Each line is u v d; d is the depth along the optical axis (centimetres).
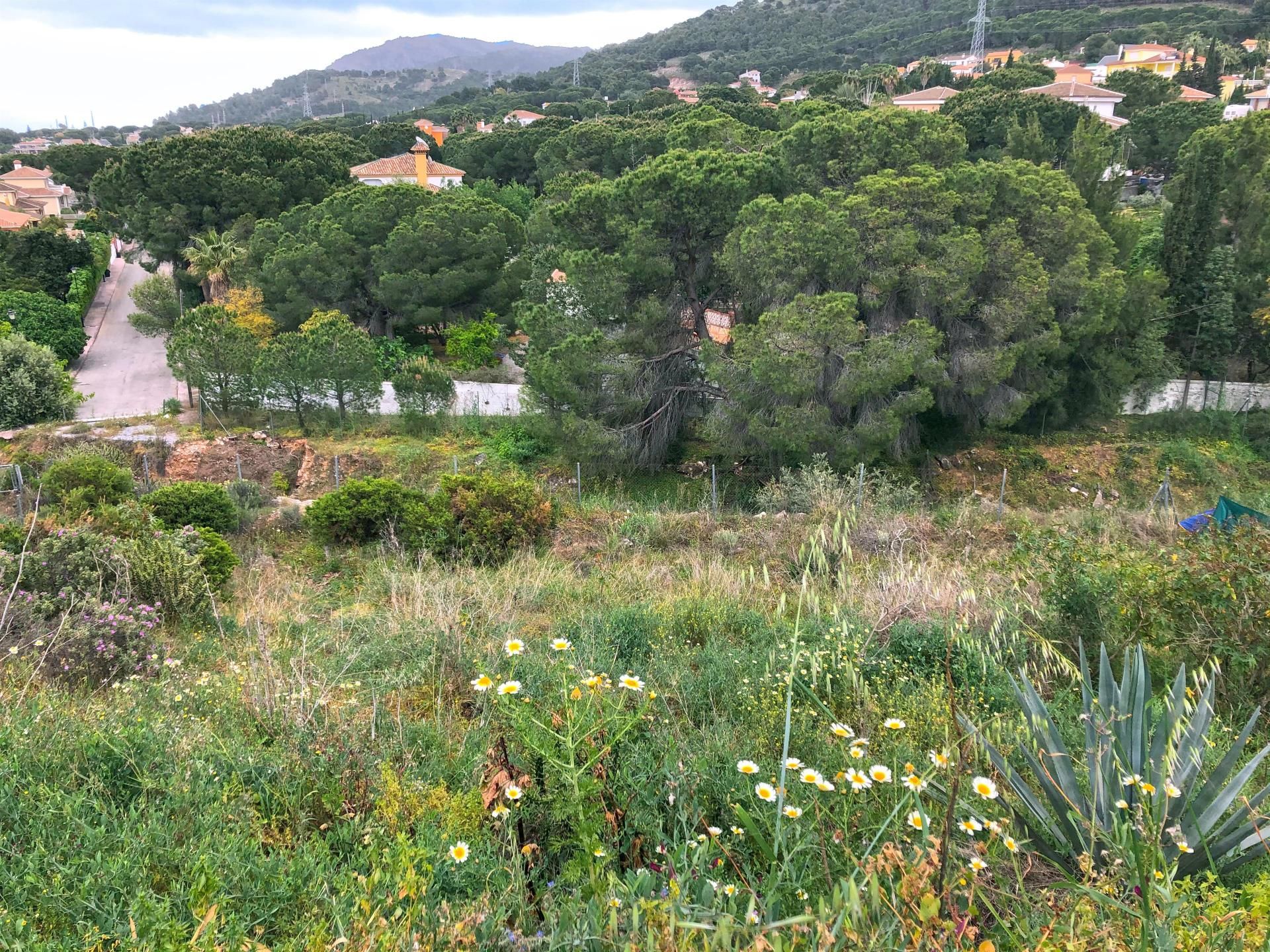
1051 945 211
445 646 548
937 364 1812
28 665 535
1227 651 464
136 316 3662
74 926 246
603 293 1983
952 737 325
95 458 1568
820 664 451
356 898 244
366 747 373
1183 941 215
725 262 1916
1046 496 2047
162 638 662
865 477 1463
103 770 337
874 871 227
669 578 888
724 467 2072
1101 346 2294
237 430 2317
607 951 227
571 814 296
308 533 1317
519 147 6200
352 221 3203
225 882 262
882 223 1895
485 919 242
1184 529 980
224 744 371
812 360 1720
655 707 426
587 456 1947
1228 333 2498
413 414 2341
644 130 5534
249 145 4078
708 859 273
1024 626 573
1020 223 2134
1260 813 293
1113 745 326
